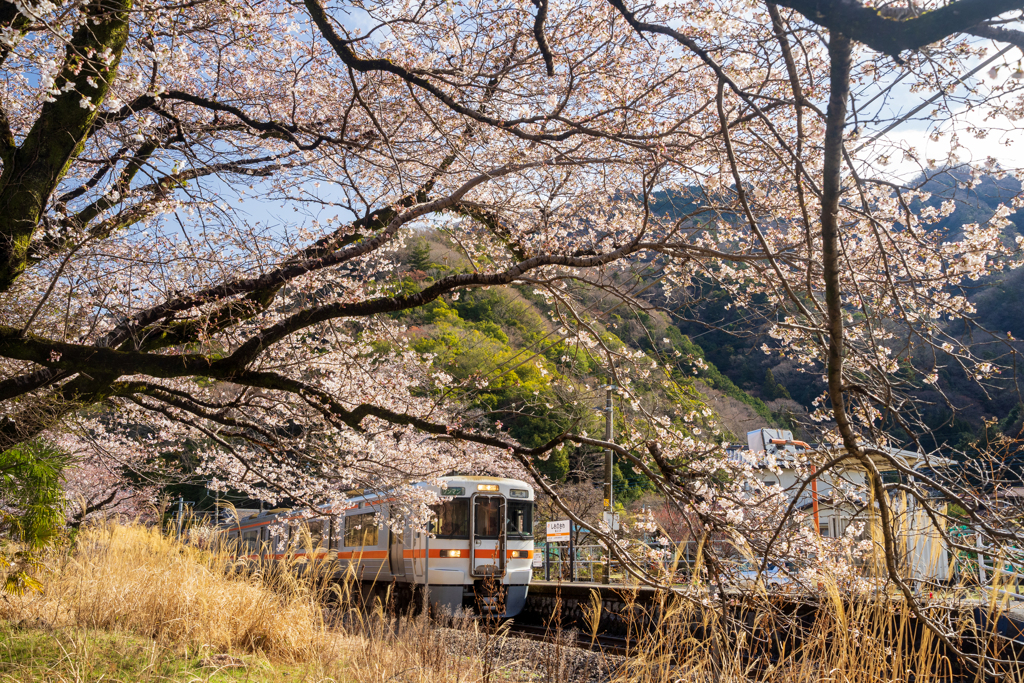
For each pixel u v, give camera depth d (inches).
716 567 167.9
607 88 201.0
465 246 266.5
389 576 573.0
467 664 229.0
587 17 194.7
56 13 165.2
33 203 180.9
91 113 184.9
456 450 275.0
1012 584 152.4
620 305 212.2
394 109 240.5
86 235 192.4
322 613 273.9
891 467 147.1
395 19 207.6
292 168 237.3
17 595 260.8
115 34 181.9
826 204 99.9
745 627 165.0
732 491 180.7
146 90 185.5
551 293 214.8
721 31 174.2
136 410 306.7
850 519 164.1
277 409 278.4
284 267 210.8
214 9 210.4
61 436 270.8
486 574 537.6
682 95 199.6
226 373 199.5
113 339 205.0
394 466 275.9
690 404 215.9
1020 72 111.7
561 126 209.2
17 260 180.2
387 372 289.7
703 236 212.2
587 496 668.7
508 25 201.2
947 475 138.4
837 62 99.8
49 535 261.3
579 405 231.9
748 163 178.7
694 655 178.5
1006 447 135.8
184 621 252.2
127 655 216.8
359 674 218.1
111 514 398.9
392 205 227.0
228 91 265.7
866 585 165.0
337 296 223.5
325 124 266.5
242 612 261.4
